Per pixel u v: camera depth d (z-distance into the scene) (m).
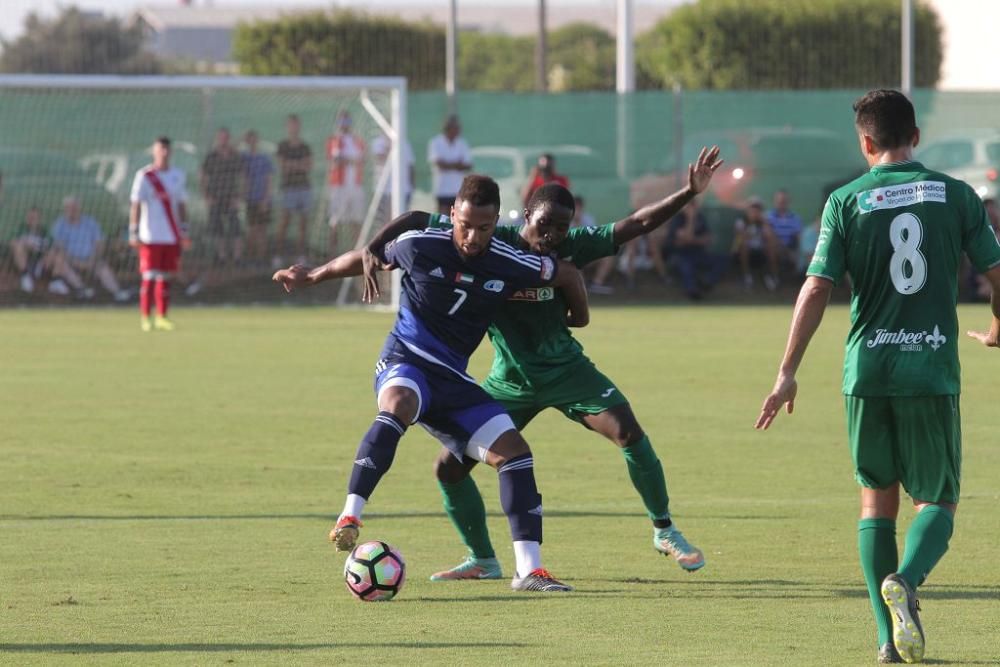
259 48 94.94
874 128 14.77
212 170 66.12
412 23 95.81
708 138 68.81
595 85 125.50
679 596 17.41
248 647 14.91
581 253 18.70
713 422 32.69
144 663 14.27
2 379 40.00
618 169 68.69
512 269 17.56
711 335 52.72
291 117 66.81
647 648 14.91
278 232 67.12
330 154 66.62
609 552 20.02
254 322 58.00
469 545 18.53
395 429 16.94
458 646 14.98
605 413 18.62
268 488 24.73
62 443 29.53
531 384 18.91
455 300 17.52
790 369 14.54
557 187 18.34
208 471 26.36
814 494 24.44
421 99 68.75
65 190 66.06
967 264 65.88
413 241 17.56
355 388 38.34
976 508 23.22
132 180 67.12
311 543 20.42
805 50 92.69
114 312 62.53
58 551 19.80
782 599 17.27
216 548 20.05
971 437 30.72
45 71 112.56
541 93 68.44
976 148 69.44
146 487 24.75
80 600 17.00
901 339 14.45
